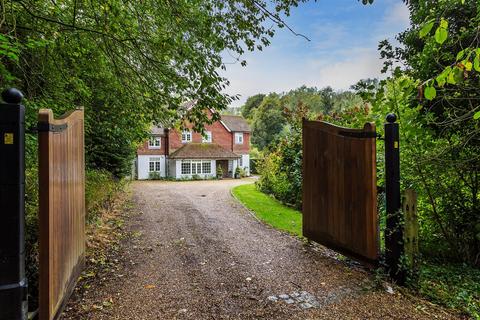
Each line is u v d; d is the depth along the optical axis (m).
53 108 5.26
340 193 4.34
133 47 5.20
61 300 2.56
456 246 4.82
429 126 4.56
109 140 10.12
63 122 2.66
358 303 3.10
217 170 28.59
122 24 4.65
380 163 4.75
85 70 6.05
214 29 4.86
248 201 10.49
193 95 5.36
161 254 4.70
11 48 3.25
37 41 4.03
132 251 4.80
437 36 1.81
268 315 2.85
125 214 7.95
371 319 2.79
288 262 4.36
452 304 3.14
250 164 33.41
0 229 1.94
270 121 41.91
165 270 4.01
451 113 4.27
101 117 7.72
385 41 5.77
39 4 4.54
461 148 4.41
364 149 3.84
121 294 3.26
